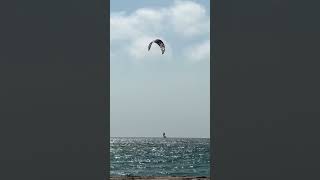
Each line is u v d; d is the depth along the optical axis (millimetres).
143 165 151500
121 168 145500
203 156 176000
